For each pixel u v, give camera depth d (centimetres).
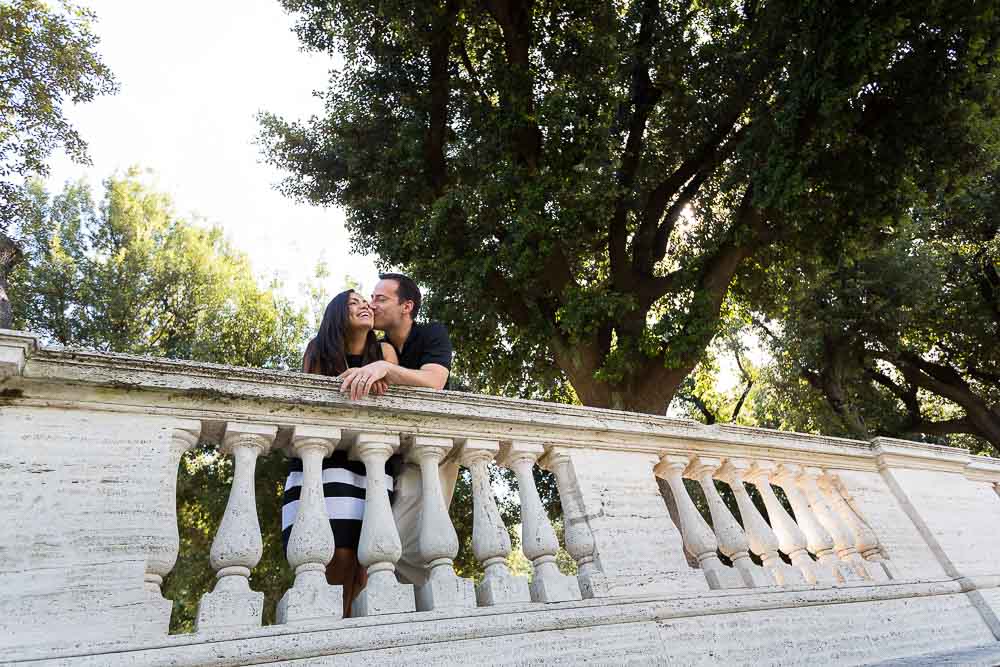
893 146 985
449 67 1284
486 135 1158
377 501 242
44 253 1541
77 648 168
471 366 1288
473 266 1041
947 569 407
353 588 275
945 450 477
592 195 1009
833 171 987
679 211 1280
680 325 993
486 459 282
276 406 245
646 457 334
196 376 232
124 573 189
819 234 1082
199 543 1211
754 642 277
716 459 364
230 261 1738
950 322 1684
